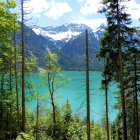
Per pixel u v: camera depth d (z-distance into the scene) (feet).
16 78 40.14
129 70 38.01
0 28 37.47
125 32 33.17
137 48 33.78
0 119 46.73
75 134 61.05
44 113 56.03
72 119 68.80
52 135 54.75
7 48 39.73
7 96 38.70
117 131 57.11
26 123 54.39
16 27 40.60
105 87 39.81
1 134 42.04
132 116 42.98
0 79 40.96
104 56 35.27
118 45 34.01
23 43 37.86
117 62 36.42
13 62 41.52
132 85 37.99
